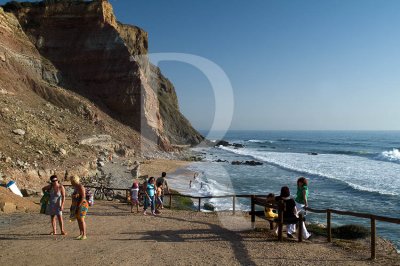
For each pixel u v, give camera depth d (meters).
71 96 47.16
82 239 8.21
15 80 43.22
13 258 6.57
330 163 53.91
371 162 55.97
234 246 7.80
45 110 41.19
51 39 57.28
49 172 21.98
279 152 75.31
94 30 56.75
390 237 15.20
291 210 8.51
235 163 43.47
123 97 50.97
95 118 45.62
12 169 20.00
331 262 6.78
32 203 14.34
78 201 8.30
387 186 32.47
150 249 7.43
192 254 7.11
